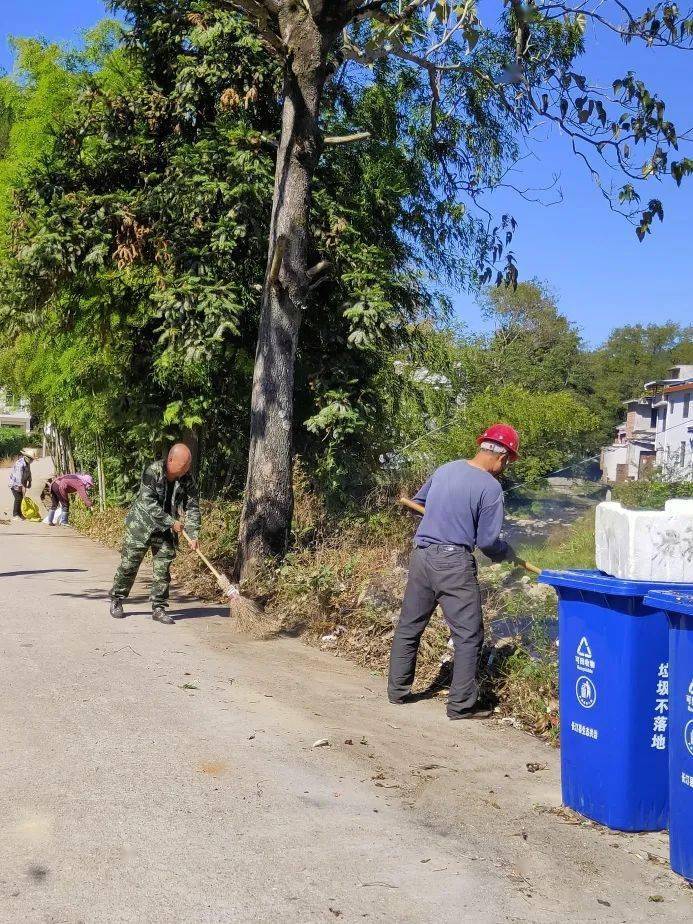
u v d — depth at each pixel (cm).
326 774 489
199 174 1260
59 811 423
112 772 475
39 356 1998
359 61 1034
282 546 1026
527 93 1034
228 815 427
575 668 446
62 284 1337
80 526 2106
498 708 622
